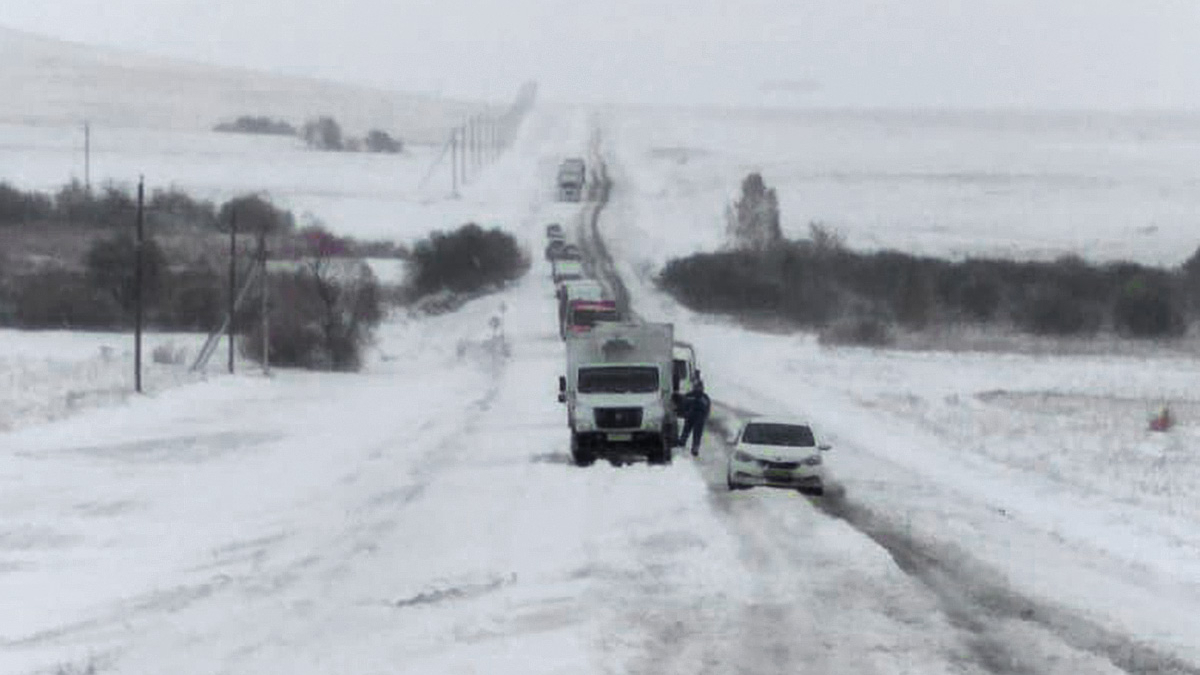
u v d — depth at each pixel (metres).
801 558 43.50
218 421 88.00
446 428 85.69
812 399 104.06
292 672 28.88
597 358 72.06
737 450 62.31
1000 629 33.81
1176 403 103.94
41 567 44.19
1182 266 189.50
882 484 64.88
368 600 37.09
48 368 109.00
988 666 29.81
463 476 64.06
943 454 76.56
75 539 49.34
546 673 28.25
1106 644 32.56
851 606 36.25
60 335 136.25
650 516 51.84
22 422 80.38
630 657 29.89
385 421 90.38
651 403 70.00
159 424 85.31
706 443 80.75
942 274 173.50
